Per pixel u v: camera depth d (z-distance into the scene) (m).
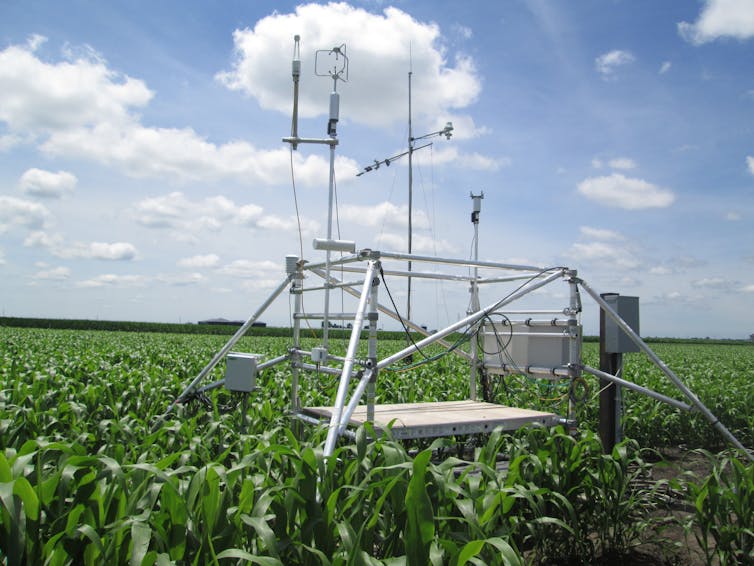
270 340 26.97
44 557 2.30
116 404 6.00
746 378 12.07
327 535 2.60
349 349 4.14
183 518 2.44
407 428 4.59
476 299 6.91
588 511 3.99
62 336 23.36
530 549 4.20
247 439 3.90
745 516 3.68
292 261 5.84
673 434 8.16
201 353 14.84
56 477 2.51
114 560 2.35
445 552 2.53
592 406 8.05
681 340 69.44
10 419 4.55
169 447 4.50
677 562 3.98
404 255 4.82
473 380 6.74
